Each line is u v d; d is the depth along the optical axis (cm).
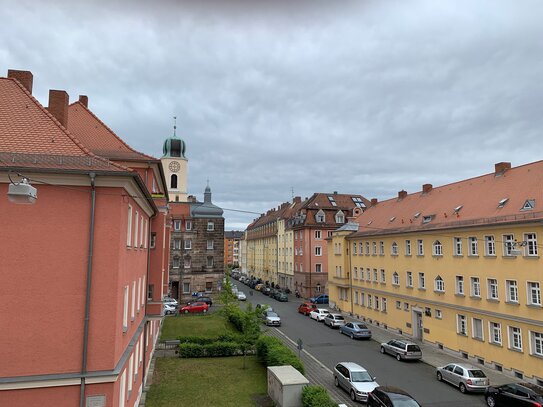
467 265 2803
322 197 6738
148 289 2194
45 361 1122
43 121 1334
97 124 2144
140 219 1762
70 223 1172
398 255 3681
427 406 1933
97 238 1180
